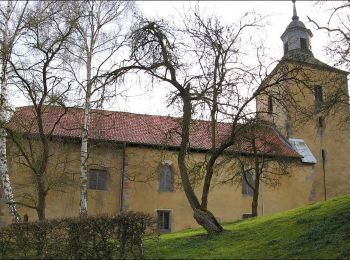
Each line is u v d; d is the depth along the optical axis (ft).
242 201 104.01
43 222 47.83
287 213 68.18
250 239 51.29
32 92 67.46
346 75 58.70
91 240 45.70
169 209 99.25
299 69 61.52
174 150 100.37
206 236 57.21
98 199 96.53
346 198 66.18
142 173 99.45
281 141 116.37
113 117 106.42
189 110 58.03
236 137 63.87
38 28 69.26
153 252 49.62
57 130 95.14
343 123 73.00
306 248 42.68
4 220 88.89
